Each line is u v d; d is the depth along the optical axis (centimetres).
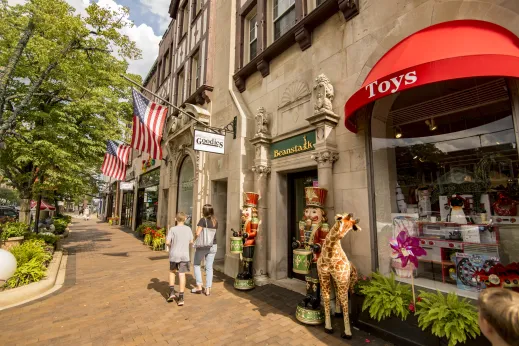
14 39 788
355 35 471
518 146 302
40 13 668
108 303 487
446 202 378
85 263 823
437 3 355
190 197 1016
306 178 604
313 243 416
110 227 2234
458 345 283
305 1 585
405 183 422
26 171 1024
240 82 758
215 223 562
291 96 592
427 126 402
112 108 1091
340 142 477
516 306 125
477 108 350
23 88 888
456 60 273
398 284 361
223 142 687
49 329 386
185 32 1227
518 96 302
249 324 402
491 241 331
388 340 346
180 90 1274
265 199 630
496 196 330
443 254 375
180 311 451
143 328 390
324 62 525
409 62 321
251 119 714
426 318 298
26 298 502
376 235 412
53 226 1404
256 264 610
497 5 299
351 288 389
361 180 437
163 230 1166
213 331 381
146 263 827
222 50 860
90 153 1019
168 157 1270
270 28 699
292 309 459
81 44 768
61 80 922
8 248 704
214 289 570
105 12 743
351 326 392
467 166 359
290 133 574
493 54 257
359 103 354
